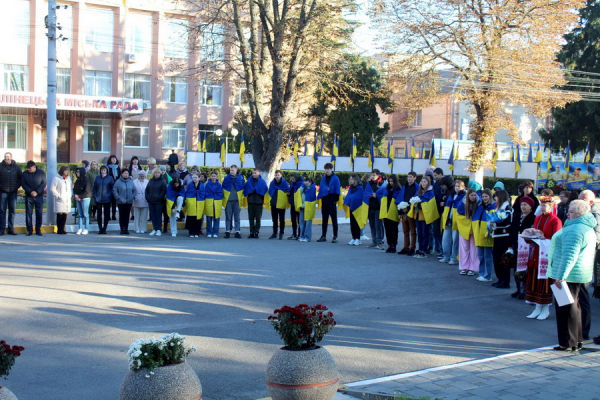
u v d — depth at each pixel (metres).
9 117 44.38
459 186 12.69
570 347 7.55
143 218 18.14
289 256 14.04
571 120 49.16
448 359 7.35
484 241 11.84
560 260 7.47
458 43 34.00
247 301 9.95
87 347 7.41
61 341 7.62
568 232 7.46
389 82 36.19
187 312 9.18
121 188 17.50
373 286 11.32
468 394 5.75
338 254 14.59
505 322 9.19
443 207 14.10
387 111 48.41
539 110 35.69
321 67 27.08
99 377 6.41
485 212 11.83
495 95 34.34
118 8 46.75
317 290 10.87
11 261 12.39
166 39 48.66
